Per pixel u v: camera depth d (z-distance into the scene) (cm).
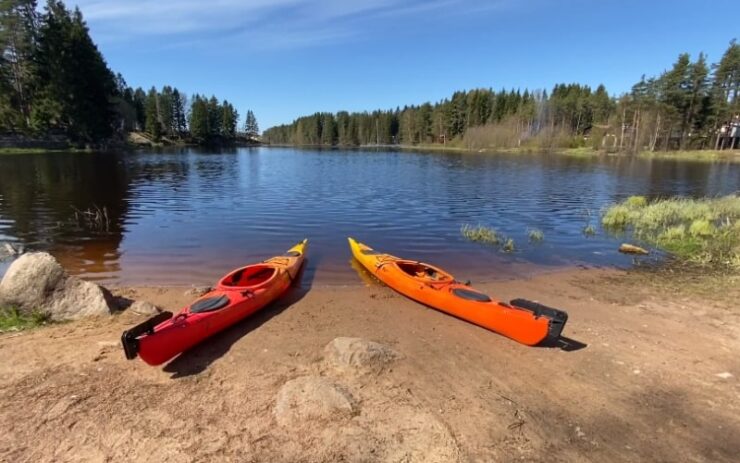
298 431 419
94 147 5719
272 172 3684
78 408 448
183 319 591
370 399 477
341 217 1714
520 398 492
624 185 2953
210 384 505
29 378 500
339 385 502
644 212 1767
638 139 6988
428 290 785
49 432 410
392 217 1733
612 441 421
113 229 1455
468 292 736
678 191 2672
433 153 8038
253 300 721
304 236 1402
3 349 562
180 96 11294
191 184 2703
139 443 399
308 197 2227
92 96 5803
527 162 5269
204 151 7850
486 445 411
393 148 11600
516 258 1195
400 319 736
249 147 12481
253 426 426
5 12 4975
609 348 621
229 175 3341
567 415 461
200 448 394
